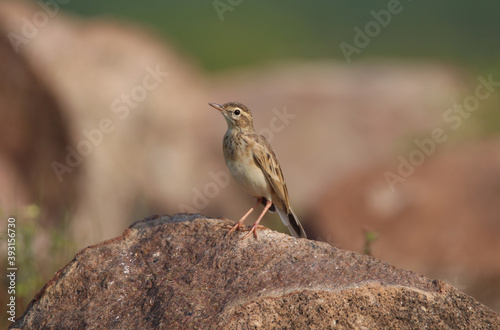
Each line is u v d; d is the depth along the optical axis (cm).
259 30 3481
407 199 1543
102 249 764
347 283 684
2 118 1691
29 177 1698
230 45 3272
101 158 1816
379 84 2338
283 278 697
